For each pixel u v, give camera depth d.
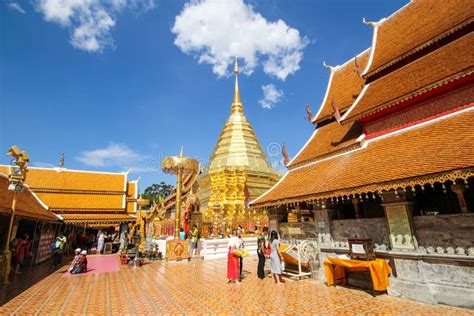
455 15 11.39
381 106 11.23
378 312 7.44
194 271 15.20
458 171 6.88
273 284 11.30
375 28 16.55
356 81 17.16
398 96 10.64
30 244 19.36
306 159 15.21
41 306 9.04
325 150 14.37
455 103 9.70
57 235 27.77
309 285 10.91
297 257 12.52
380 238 9.66
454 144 8.16
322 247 11.68
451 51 10.62
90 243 33.19
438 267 8.07
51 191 30.36
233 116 39.84
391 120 11.55
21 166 13.81
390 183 8.36
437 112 10.12
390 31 15.45
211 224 25.16
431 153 8.48
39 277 14.63
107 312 8.27
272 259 11.80
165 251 21.36
